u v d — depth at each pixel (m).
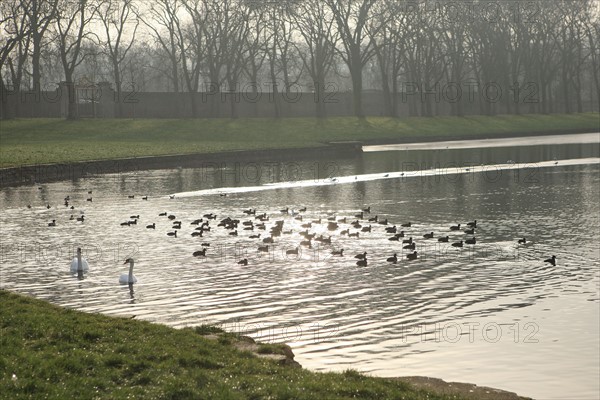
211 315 21.33
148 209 42.94
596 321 20.73
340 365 17.42
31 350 15.04
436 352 18.33
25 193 50.59
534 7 127.81
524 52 129.50
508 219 38.28
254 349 16.42
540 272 26.47
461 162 71.12
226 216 40.12
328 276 25.98
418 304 22.45
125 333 16.75
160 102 118.19
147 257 29.36
